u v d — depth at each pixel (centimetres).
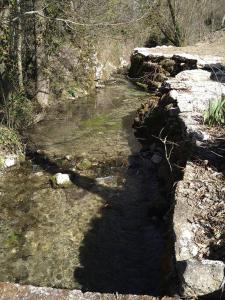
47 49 539
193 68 620
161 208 317
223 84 470
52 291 177
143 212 321
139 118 504
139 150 440
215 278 176
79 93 650
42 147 443
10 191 348
